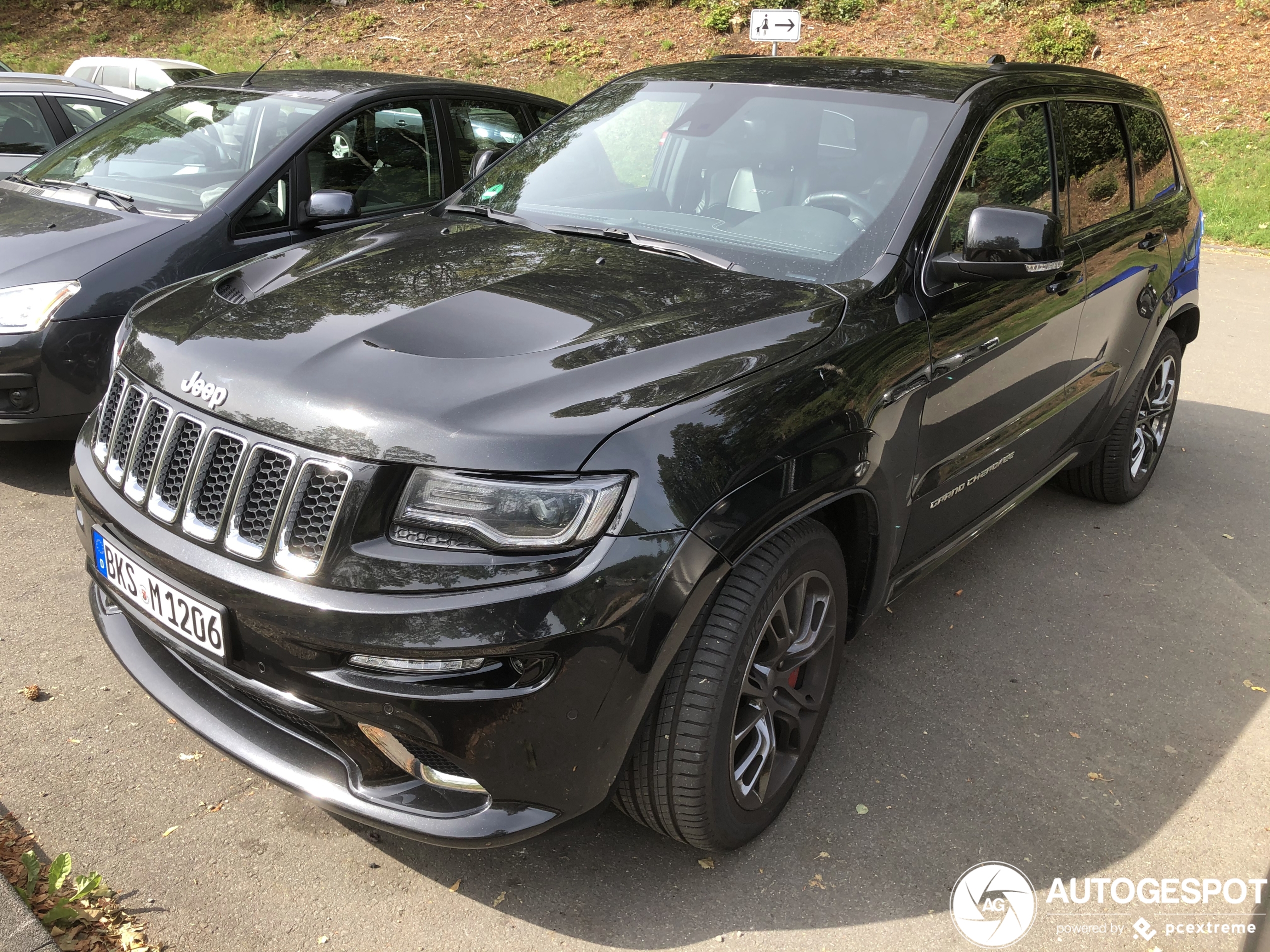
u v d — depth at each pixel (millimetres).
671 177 3215
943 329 2799
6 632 3188
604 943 2215
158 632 2250
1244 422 6191
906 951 2244
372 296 2451
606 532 1938
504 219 3244
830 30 19094
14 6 23469
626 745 2057
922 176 2916
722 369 2230
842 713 3094
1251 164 13500
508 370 2096
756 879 2420
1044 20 17844
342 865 2377
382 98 5109
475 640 1876
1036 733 3066
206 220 4340
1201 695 3330
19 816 2432
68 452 4637
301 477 1985
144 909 2199
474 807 2049
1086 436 4227
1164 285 4445
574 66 18719
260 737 2221
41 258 4035
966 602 3846
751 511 2111
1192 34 17328
